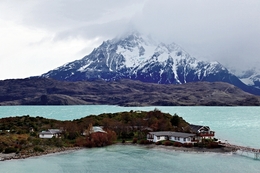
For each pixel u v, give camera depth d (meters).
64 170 107.69
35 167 111.94
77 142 153.50
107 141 156.62
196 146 146.25
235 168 107.88
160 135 159.62
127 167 110.38
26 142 146.88
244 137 185.50
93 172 104.56
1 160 122.56
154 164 114.31
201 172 103.12
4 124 195.00
